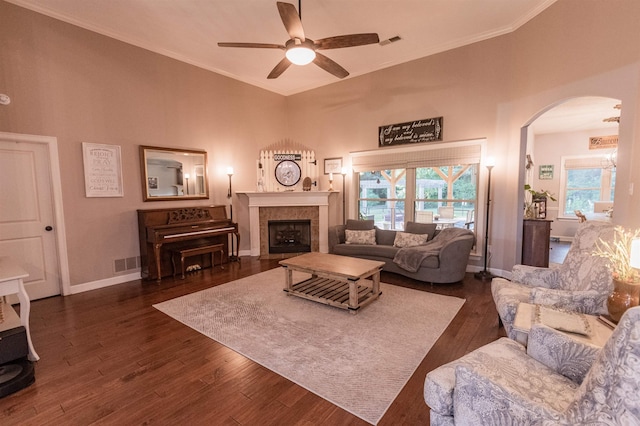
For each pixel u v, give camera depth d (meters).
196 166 5.13
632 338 0.79
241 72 5.53
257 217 5.82
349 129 5.84
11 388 1.96
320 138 6.24
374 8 3.64
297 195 5.84
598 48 3.00
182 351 2.46
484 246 4.52
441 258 3.92
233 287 4.01
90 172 3.96
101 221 4.09
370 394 1.94
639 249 1.62
